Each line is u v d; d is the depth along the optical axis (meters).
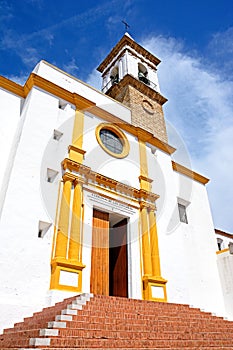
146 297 11.68
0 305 8.02
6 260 8.80
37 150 11.58
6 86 13.49
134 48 25.75
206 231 17.45
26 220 9.85
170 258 13.61
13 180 10.23
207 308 14.12
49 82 13.82
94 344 5.43
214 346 6.70
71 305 7.13
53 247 10.17
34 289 9.00
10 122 12.68
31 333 5.96
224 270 15.84
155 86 23.70
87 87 16.55
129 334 6.24
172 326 7.50
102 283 11.27
